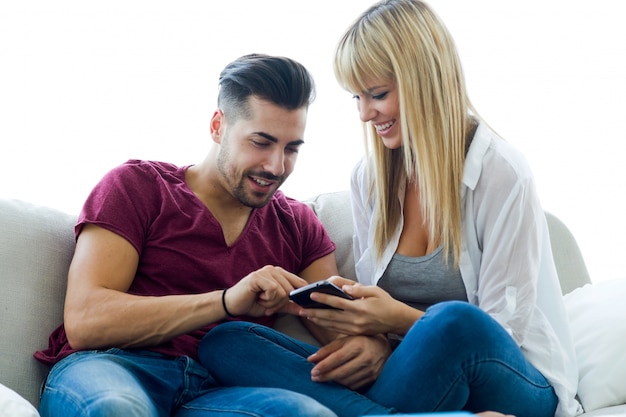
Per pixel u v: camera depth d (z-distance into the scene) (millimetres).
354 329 2189
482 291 2344
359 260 2578
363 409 1983
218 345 2199
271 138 2363
